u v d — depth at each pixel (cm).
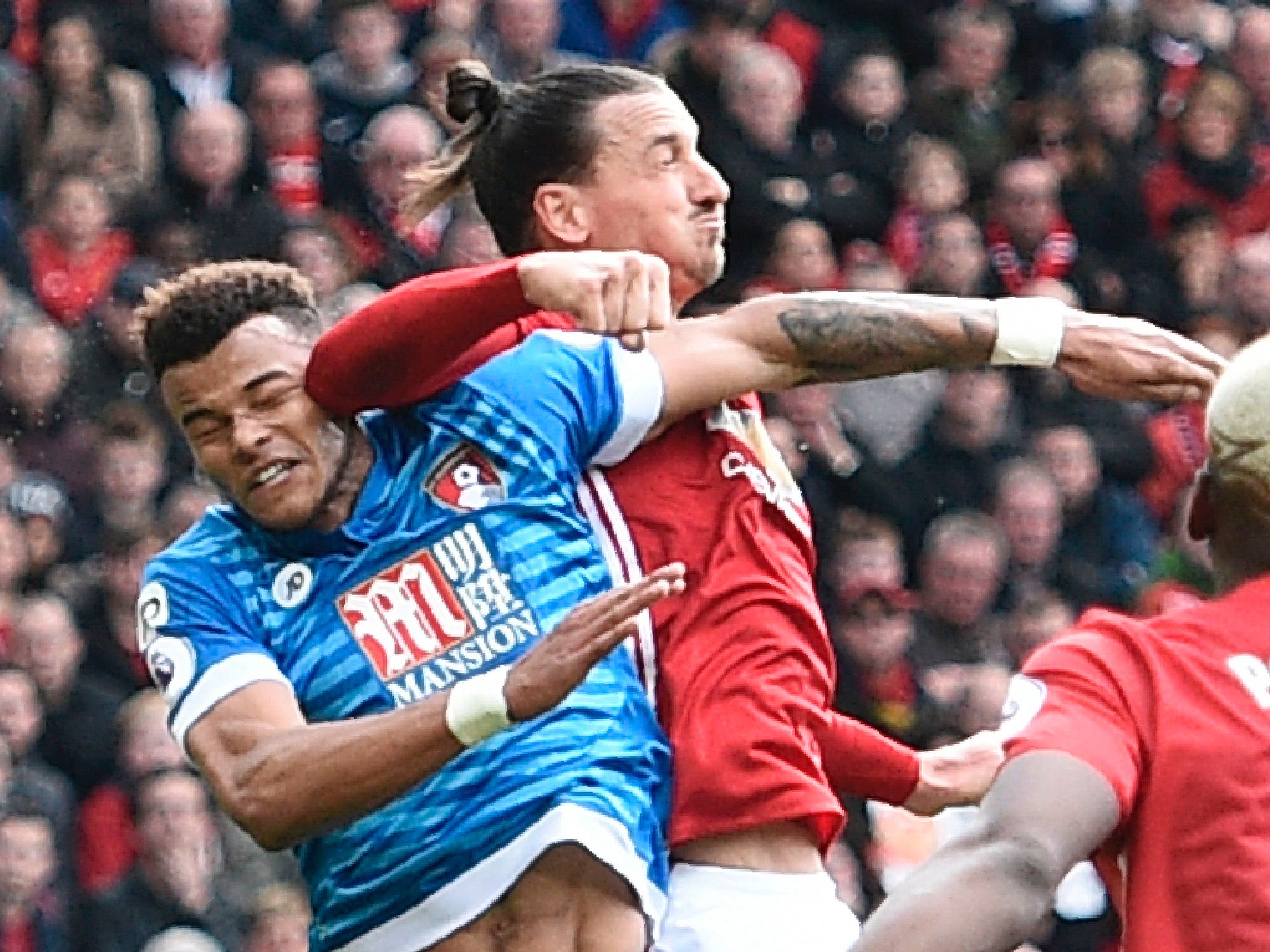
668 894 1360
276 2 3534
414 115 3388
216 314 1314
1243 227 3909
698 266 1414
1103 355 1388
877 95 3700
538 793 1302
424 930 1312
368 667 1316
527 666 1219
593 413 1359
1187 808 1131
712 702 1361
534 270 1247
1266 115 3994
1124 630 1170
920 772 1518
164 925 2708
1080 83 3881
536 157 1416
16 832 2662
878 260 3522
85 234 3206
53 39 3341
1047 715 1140
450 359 1303
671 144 1412
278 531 1331
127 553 2922
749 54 3544
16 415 3022
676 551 1378
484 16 3662
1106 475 3456
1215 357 1398
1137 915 1134
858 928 1398
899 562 3222
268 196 3334
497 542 1330
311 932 1358
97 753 2780
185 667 1315
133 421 3022
